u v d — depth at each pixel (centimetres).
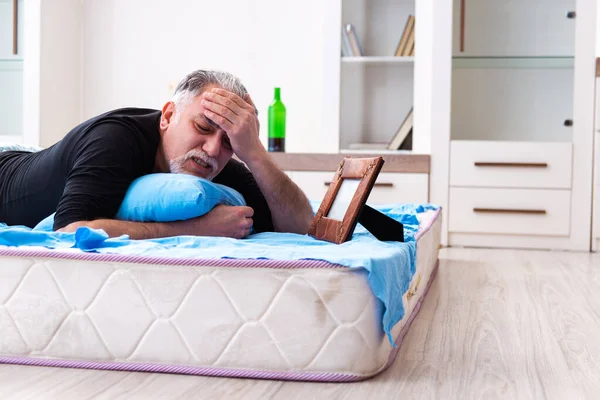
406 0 427
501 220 407
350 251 143
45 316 137
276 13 469
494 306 217
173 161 187
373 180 170
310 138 469
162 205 174
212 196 180
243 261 129
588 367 144
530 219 405
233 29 473
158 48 480
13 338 139
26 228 186
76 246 142
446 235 412
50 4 452
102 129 178
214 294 131
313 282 128
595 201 400
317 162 416
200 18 476
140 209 175
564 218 403
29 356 139
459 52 426
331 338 128
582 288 257
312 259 129
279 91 427
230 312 130
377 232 173
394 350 148
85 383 127
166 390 123
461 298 231
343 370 129
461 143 409
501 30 424
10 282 138
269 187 197
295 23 467
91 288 135
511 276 287
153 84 482
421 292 217
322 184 416
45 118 452
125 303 134
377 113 431
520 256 365
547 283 268
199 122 183
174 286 132
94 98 489
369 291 129
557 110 421
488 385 129
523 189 405
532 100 424
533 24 421
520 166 404
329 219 179
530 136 425
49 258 136
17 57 450
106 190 170
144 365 134
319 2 464
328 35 429
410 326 183
